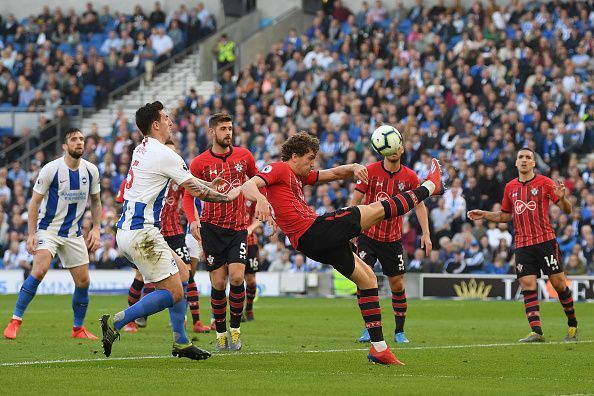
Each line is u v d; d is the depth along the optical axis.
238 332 39.97
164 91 122.50
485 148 92.88
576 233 84.06
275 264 90.00
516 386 28.52
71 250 44.47
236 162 40.94
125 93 123.19
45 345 40.88
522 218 46.50
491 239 85.31
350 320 59.56
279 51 115.88
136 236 32.91
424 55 108.19
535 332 45.09
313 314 65.31
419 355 37.59
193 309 50.19
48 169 43.84
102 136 115.19
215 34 126.88
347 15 121.62
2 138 116.75
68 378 29.47
